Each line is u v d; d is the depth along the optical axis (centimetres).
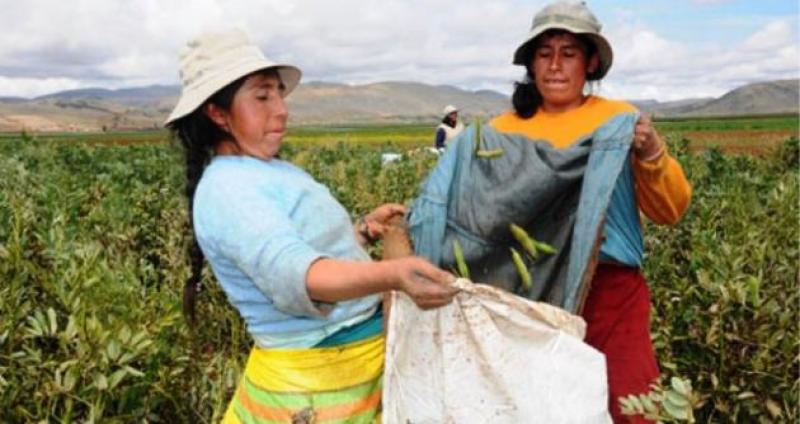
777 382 408
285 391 263
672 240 609
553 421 244
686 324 448
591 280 316
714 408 425
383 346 272
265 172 260
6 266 414
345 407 263
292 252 239
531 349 249
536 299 315
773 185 873
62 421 360
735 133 5422
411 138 6638
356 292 233
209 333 555
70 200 815
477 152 316
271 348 266
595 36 329
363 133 8369
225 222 250
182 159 277
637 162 316
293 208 257
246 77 260
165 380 407
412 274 229
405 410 252
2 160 1368
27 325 415
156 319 424
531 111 342
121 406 384
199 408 416
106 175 1116
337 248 265
